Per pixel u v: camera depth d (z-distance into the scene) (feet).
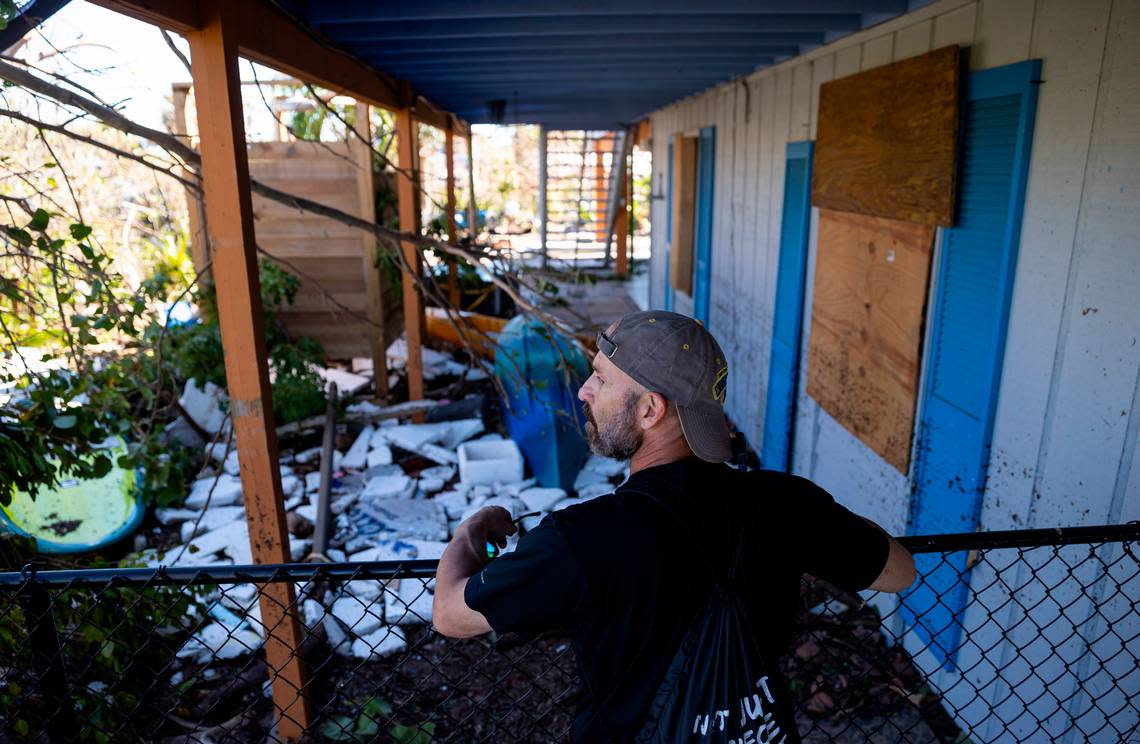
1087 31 8.43
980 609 10.72
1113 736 8.35
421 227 22.79
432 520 17.74
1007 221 9.81
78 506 16.42
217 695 12.16
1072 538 5.79
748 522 4.11
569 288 49.52
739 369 23.35
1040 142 9.27
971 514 10.78
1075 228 8.71
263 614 10.74
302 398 21.90
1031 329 9.54
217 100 9.23
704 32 15.01
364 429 22.91
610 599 3.89
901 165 12.21
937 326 11.57
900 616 13.05
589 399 4.47
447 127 31.40
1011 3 9.74
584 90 25.53
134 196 28.07
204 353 19.86
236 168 9.43
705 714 3.94
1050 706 9.32
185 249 27.37
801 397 18.08
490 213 71.00
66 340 11.80
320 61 13.47
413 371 24.21
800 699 12.07
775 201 19.49
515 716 11.82
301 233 25.36
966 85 10.70
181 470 13.15
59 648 5.78
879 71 12.96
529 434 20.47
